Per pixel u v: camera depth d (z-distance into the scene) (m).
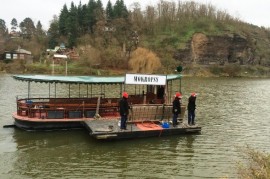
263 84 90.81
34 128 24.69
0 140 22.47
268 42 194.75
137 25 161.88
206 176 16.94
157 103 28.48
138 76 25.30
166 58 139.12
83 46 133.88
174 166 18.30
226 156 20.19
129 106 23.94
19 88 57.06
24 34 188.38
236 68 146.25
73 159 19.05
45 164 18.16
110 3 159.62
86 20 151.75
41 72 109.00
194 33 158.62
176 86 72.44
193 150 21.25
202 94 56.38
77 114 25.77
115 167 17.95
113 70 118.31
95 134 21.77
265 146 22.83
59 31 154.88
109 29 148.25
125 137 22.77
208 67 146.62
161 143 22.55
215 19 179.50
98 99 25.97
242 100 49.03
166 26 168.25
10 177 16.19
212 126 29.00
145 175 16.91
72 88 57.81
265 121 32.09
